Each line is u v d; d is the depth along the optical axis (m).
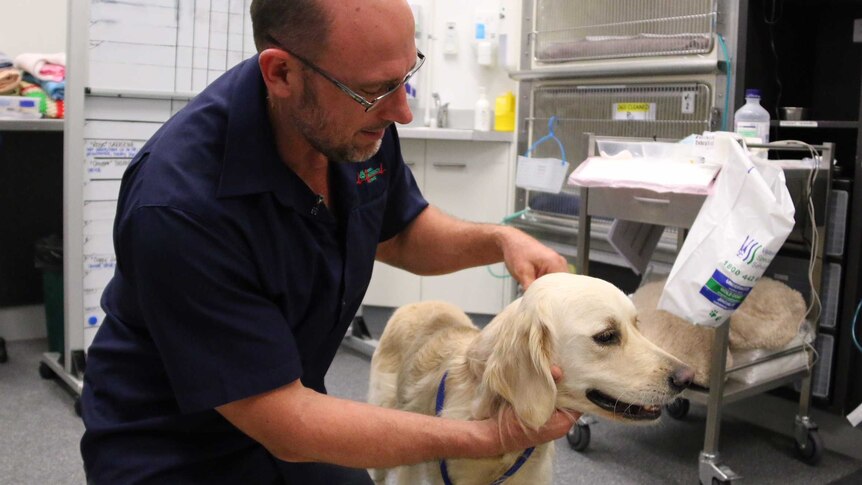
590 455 2.45
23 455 2.33
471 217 3.88
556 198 3.43
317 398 1.08
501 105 3.74
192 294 1.01
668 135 2.89
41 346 3.44
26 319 3.55
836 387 2.47
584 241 2.40
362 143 1.07
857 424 2.21
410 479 1.69
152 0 2.53
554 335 1.29
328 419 1.05
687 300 1.88
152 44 2.55
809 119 2.92
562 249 3.33
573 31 3.24
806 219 2.34
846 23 2.80
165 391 1.17
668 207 2.12
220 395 1.02
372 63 0.99
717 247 1.84
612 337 1.33
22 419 2.60
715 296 1.84
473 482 1.49
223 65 2.69
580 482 2.26
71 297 2.64
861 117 2.35
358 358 3.33
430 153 3.87
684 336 2.19
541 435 1.23
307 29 0.97
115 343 1.18
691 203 2.06
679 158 2.10
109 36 2.49
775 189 1.85
